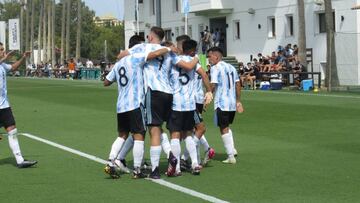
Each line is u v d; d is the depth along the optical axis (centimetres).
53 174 1384
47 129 2284
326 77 4109
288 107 2873
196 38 6700
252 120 2416
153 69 1298
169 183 1263
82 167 1467
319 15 5191
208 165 1470
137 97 1292
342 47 4488
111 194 1173
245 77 4509
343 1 4906
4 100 1461
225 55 6347
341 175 1318
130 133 1384
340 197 1117
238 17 6097
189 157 1423
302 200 1099
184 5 4406
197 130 1432
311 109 2755
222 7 6159
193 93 1344
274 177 1309
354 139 1866
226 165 1467
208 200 1108
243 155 1612
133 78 1292
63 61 10225
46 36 12150
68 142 1920
